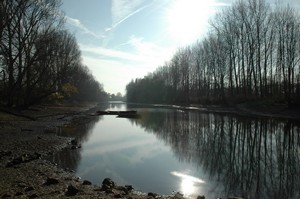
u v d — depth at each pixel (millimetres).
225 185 13586
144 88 163625
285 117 46125
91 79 162500
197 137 28688
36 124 35312
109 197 10328
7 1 35219
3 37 36906
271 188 13312
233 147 23328
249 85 67625
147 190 12547
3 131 27047
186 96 105438
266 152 21438
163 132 32719
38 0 39938
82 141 25719
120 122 46031
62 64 56375
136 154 20266
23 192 10422
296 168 16984
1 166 14672
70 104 88938
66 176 13820
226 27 72250
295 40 55812
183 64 107438
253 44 65500
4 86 41219
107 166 16578
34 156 17609
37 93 47062
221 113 60469
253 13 65312
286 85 56719
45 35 41875
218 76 79375
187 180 14195
